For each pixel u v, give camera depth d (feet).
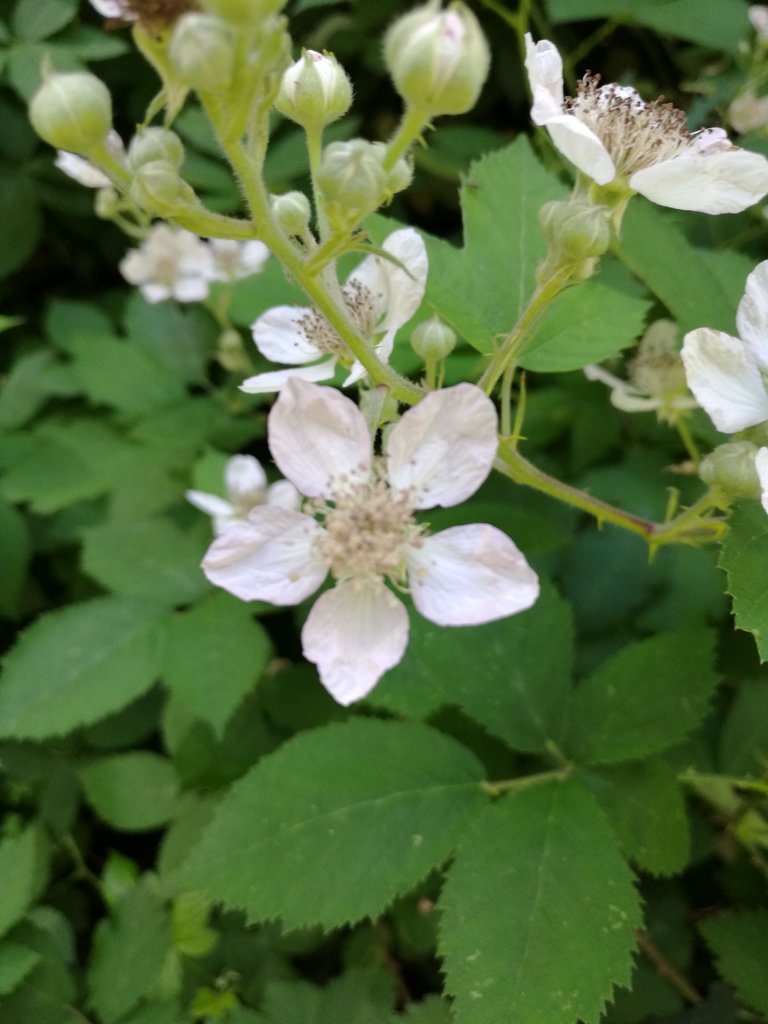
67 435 0.57
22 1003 0.37
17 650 0.46
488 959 0.30
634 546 0.45
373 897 0.33
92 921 0.48
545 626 0.38
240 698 0.43
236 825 0.34
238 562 0.26
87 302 0.68
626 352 0.50
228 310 0.58
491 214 0.37
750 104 0.53
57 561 0.58
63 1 0.57
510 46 0.64
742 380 0.28
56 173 0.67
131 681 0.45
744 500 0.28
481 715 0.37
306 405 0.26
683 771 0.39
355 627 0.26
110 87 0.68
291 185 0.64
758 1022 0.38
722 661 0.43
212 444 0.57
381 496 0.26
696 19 0.47
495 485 0.49
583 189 0.30
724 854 0.43
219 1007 0.39
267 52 0.22
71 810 0.47
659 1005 0.38
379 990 0.37
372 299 0.33
